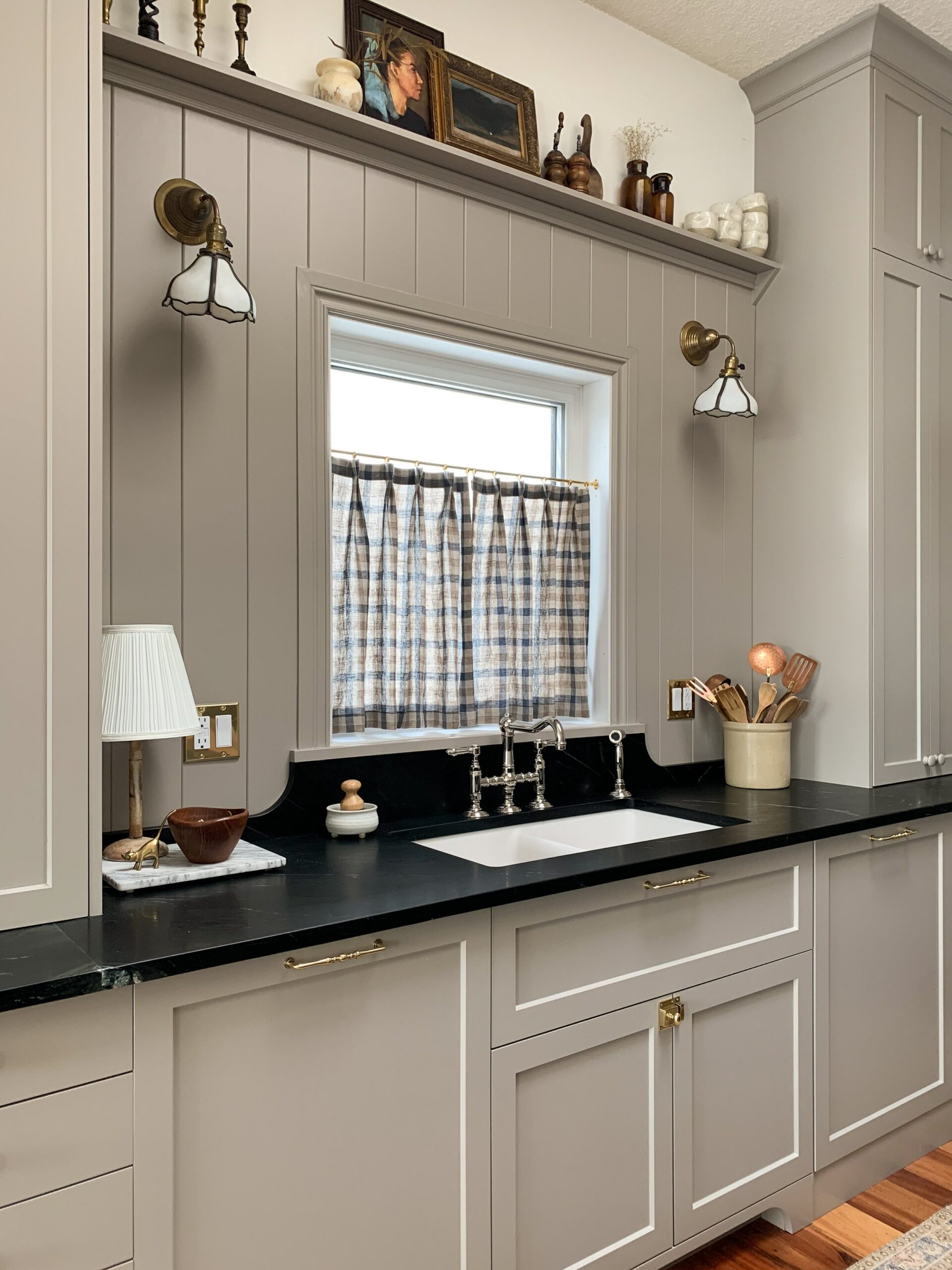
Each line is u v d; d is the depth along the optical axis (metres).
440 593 2.24
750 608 2.76
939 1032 2.38
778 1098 1.98
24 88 1.26
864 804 2.27
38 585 1.28
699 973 1.82
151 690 1.48
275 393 1.86
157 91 1.71
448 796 2.13
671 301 2.55
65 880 1.30
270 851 1.73
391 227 2.01
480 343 2.16
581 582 2.49
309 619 1.90
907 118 2.61
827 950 2.08
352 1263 1.36
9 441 1.25
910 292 2.62
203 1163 1.23
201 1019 1.23
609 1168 1.68
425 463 2.23
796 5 2.44
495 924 1.51
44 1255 1.10
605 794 2.41
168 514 1.74
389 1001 1.40
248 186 1.82
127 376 1.69
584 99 2.44
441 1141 1.46
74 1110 1.12
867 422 2.50
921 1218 2.06
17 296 1.26
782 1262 1.90
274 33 1.92
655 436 2.53
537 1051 1.56
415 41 2.09
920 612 2.65
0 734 1.25
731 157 2.77
